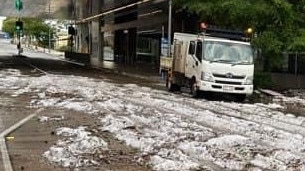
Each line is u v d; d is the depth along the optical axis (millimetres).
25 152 10508
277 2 28281
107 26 70875
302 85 31172
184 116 16344
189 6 30750
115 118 15141
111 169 9164
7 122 14430
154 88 28141
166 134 12711
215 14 28500
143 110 17469
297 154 10828
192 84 23656
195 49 23469
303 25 29875
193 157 10320
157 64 55844
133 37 64375
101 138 12133
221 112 18125
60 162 9641
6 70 39875
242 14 27938
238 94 22938
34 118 15227
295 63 31875
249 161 9992
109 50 76750
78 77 34406
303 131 14336
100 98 21016
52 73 37938
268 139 12578
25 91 23328
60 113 16375
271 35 28781
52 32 123250
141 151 10766
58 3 64250
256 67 31203
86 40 82188
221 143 11703
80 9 67562
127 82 32125
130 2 53031
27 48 117812
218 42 22984
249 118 16750
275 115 17953
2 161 9617
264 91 27422
